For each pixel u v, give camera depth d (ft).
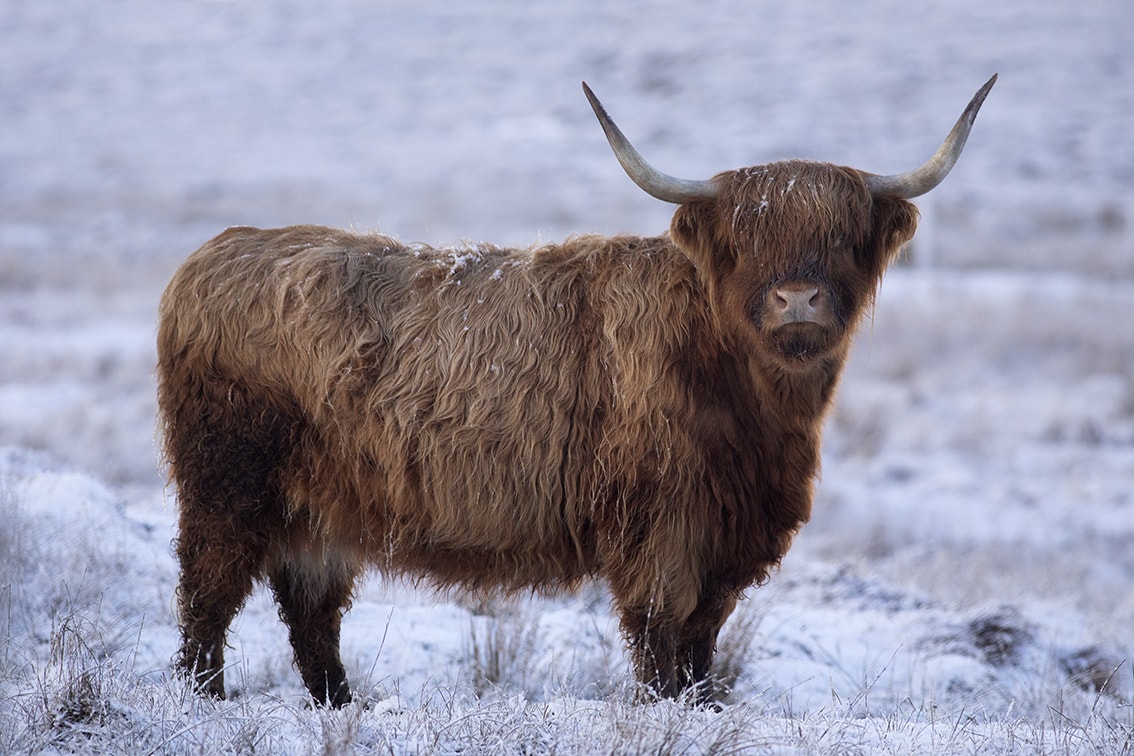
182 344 72.54
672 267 69.92
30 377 231.09
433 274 72.54
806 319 63.46
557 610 97.30
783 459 69.10
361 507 71.61
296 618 75.92
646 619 67.36
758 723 58.23
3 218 583.17
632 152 67.62
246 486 71.56
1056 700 83.30
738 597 71.87
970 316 295.89
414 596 99.66
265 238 75.20
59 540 89.71
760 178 67.26
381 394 70.13
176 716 55.21
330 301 71.41
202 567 71.56
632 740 52.29
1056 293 347.36
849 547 144.15
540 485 69.10
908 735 59.62
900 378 254.06
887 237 69.67
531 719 55.88
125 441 178.70
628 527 67.46
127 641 80.02
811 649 90.84
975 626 98.43
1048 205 596.70
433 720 56.34
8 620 77.82
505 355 69.67
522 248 75.51
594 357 69.05
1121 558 148.15
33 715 54.03
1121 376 253.44
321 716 55.93
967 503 171.22
